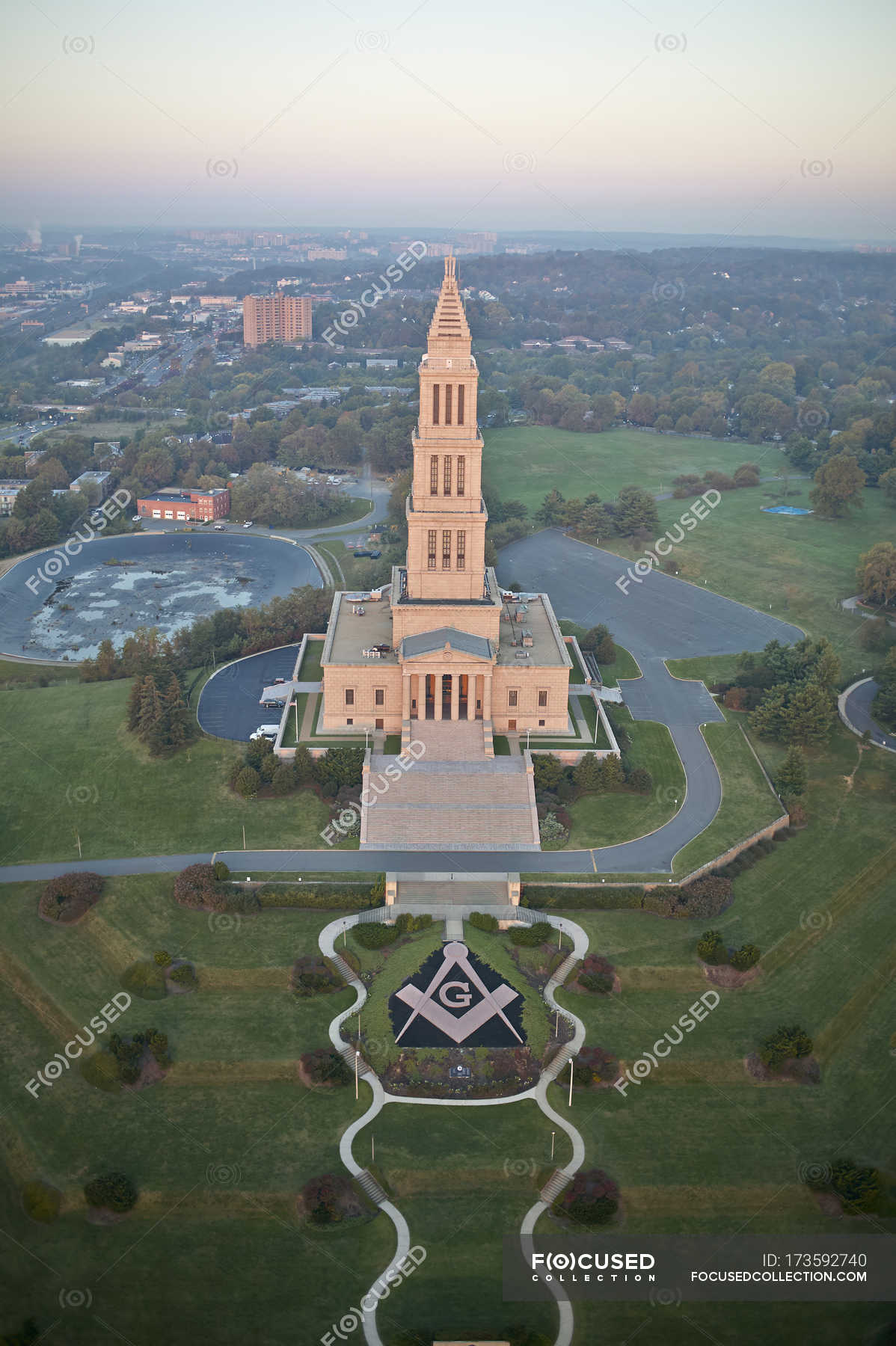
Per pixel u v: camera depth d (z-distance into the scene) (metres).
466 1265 91.44
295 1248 92.44
